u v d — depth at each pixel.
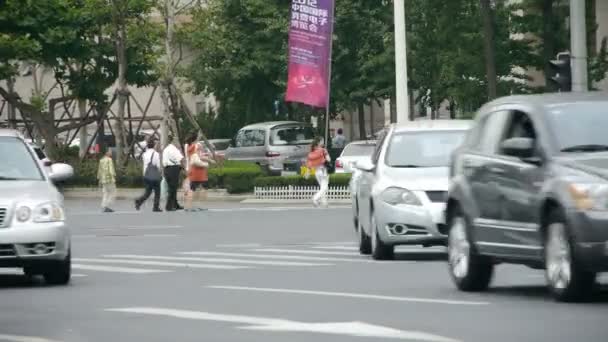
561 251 23.56
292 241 45.44
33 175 31.14
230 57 105.44
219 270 33.62
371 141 78.62
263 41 103.50
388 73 91.44
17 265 29.20
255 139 91.88
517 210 24.91
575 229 22.94
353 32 100.12
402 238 35.75
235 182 79.19
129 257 39.09
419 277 30.41
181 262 36.75
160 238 48.28
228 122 111.19
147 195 68.81
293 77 76.56
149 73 99.00
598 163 23.47
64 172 31.92
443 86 81.94
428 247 42.34
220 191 79.44
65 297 26.88
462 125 38.62
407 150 37.59
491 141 26.38
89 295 27.17
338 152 96.81
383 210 35.97
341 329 20.30
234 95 107.31
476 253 26.25
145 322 21.91
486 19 72.25
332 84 100.75
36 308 24.83
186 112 88.25
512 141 24.69
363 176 38.72
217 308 23.88
